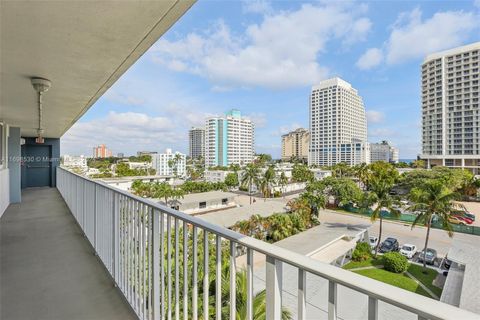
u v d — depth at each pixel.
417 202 13.92
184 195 29.03
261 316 2.22
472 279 8.09
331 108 67.50
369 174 30.23
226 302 2.81
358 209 27.20
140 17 1.98
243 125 75.62
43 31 2.14
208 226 1.28
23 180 11.40
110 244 2.73
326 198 30.53
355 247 13.61
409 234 19.62
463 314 0.52
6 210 6.39
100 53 2.59
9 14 1.88
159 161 67.25
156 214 1.81
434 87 48.03
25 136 10.84
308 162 73.44
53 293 2.40
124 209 2.39
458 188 31.59
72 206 5.81
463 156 44.41
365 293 0.66
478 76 42.47
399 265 11.29
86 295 2.37
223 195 29.31
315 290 3.52
